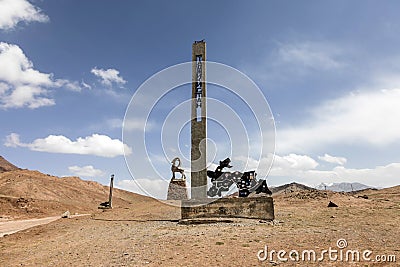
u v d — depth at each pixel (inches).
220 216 948.6
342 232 735.7
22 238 930.7
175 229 823.7
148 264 496.4
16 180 3294.8
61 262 558.6
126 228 938.7
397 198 1825.8
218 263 481.7
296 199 1815.9
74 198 3336.6
